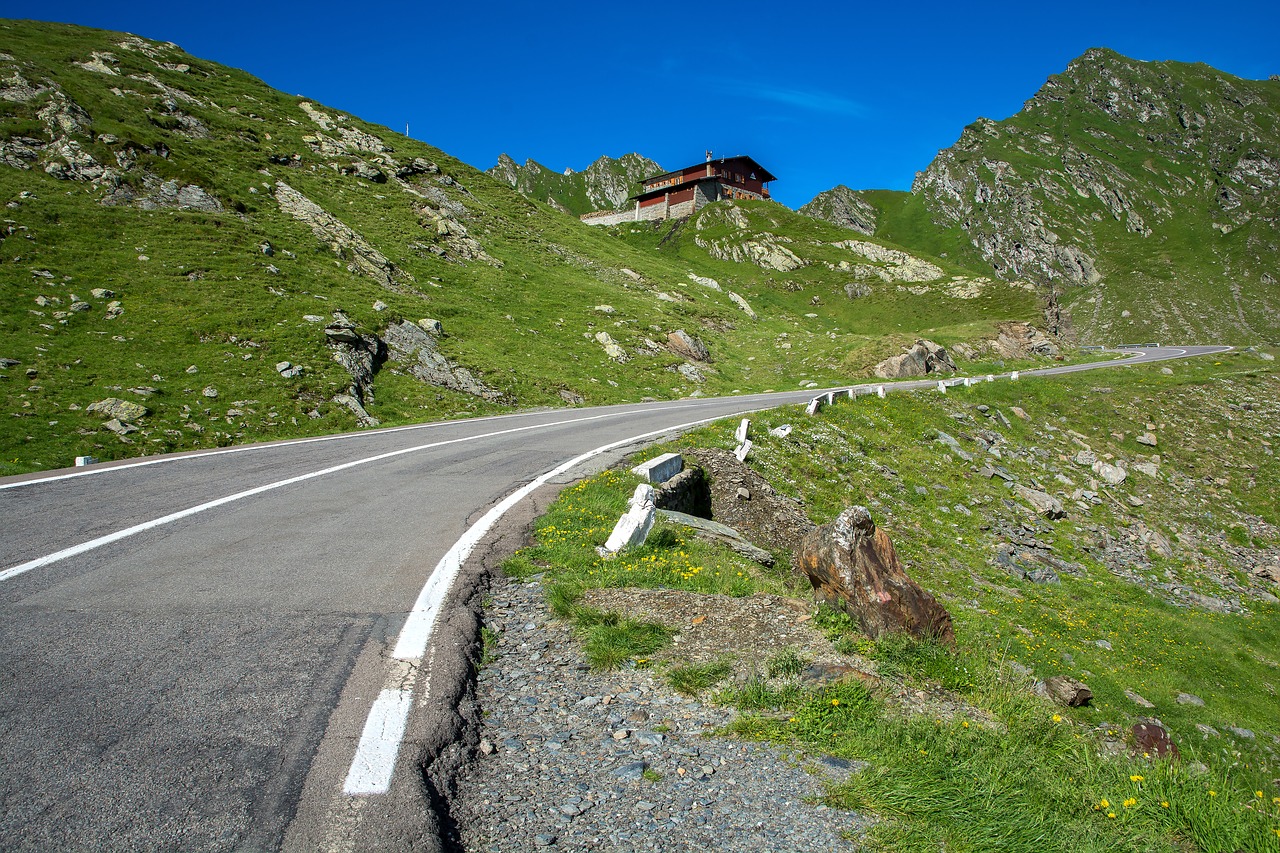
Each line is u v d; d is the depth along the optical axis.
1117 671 12.92
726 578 7.05
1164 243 185.62
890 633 5.61
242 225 35.12
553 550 7.30
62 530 7.31
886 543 6.30
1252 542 25.55
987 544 18.34
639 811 3.19
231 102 55.59
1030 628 14.10
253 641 4.57
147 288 26.33
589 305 46.84
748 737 3.97
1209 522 26.30
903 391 29.88
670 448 15.12
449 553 6.89
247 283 29.02
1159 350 68.56
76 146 34.31
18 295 23.27
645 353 40.06
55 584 5.59
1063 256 185.88
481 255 50.09
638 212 121.69
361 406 23.11
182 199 35.19
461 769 3.39
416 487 10.42
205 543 6.98
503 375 29.92
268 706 3.71
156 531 7.39
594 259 62.97
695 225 107.69
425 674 4.21
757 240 94.62
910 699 4.70
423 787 3.10
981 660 5.80
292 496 9.50
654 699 4.38
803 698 4.39
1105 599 17.00
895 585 5.86
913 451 23.36
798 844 3.01
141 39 59.97
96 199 31.98
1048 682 9.34
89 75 46.22
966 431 27.11
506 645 5.07
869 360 44.03
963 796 3.51
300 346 24.94
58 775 3.00
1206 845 3.57
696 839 3.00
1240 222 185.75
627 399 31.98
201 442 18.75
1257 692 13.84
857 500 17.95
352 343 26.55
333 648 4.51
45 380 19.39
